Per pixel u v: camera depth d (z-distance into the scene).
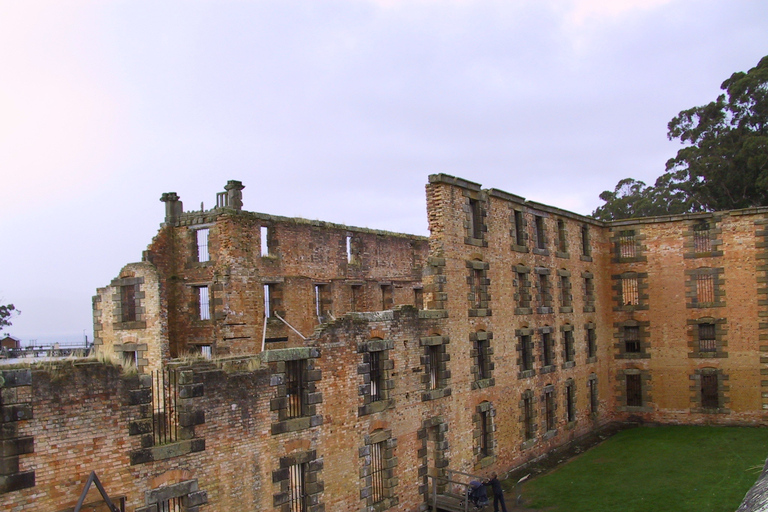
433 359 29.19
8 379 14.66
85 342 41.72
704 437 39.84
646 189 81.00
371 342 25.23
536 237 38.91
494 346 33.28
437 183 29.91
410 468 26.91
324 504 22.64
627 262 46.16
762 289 42.00
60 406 15.57
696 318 43.84
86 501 15.85
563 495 30.25
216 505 19.00
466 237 31.53
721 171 64.00
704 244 43.94
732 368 42.66
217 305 31.09
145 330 31.31
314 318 35.53
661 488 30.50
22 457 14.81
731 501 28.00
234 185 33.12
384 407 25.61
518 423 34.88
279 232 34.12
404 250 42.78
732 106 66.81
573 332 41.62
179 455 18.08
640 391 45.41
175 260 34.81
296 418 21.88
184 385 18.45
